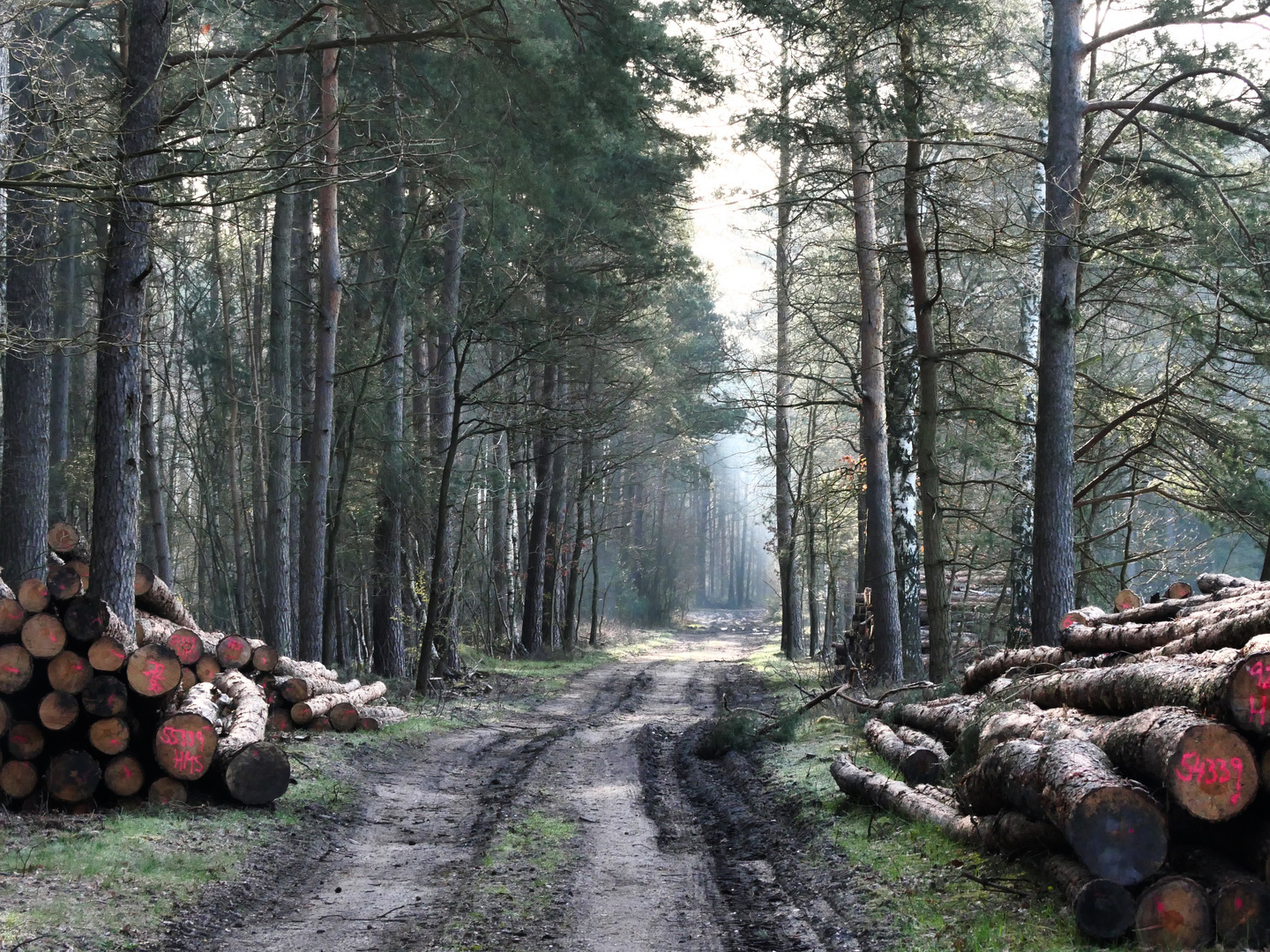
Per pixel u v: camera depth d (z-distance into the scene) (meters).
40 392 15.11
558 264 28.14
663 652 53.03
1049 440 15.54
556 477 42.91
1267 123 16.70
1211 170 17.33
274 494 21.34
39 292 14.98
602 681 31.58
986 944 6.09
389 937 6.96
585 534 44.78
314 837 9.83
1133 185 17.59
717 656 49.50
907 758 10.32
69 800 9.78
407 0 15.17
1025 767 7.00
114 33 20.14
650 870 8.88
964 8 16.72
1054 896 6.63
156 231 12.30
